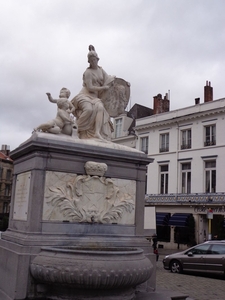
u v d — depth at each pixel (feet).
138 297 19.81
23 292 18.24
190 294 29.30
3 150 170.71
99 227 21.84
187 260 42.50
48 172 20.83
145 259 19.11
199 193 85.71
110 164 23.02
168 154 94.38
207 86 94.99
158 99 105.29
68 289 17.84
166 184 95.30
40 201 20.27
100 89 25.31
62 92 24.02
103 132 25.16
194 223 86.74
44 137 20.93
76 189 21.35
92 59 25.40
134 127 103.40
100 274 16.87
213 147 84.58
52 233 20.21
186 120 91.15
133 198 23.57
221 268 39.45
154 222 44.91
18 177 23.27
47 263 17.66
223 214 81.25
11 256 19.44
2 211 156.04
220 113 83.82
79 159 21.88
